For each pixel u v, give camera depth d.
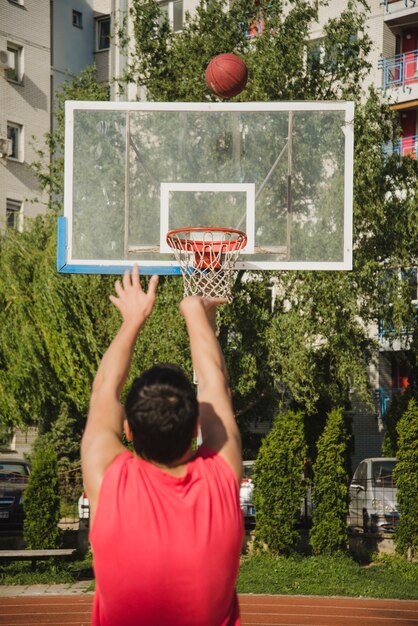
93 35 39.25
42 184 26.22
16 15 34.81
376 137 21.89
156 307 20.42
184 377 2.44
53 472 16.34
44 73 35.75
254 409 26.27
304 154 12.20
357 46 22.83
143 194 12.09
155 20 23.67
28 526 16.08
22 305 19.00
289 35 22.31
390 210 22.00
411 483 16.36
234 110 12.28
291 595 14.34
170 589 2.26
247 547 17.20
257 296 21.61
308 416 23.03
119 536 2.26
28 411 19.86
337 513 16.50
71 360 19.14
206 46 22.22
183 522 2.28
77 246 11.95
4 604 13.52
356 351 21.28
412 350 23.81
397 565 15.99
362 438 31.22
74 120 12.19
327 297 20.33
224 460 2.45
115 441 2.44
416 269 23.72
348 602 13.86
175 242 11.76
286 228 12.05
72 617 12.62
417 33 32.47
